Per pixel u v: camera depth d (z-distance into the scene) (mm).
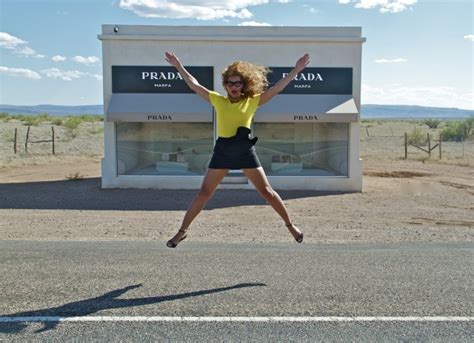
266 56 18344
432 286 6457
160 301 5832
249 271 7055
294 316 5422
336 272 7055
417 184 21281
